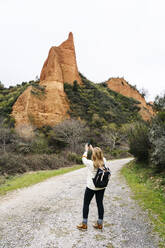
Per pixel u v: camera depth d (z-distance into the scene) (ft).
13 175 43.09
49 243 9.25
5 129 96.27
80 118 145.79
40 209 15.14
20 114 129.29
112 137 124.26
